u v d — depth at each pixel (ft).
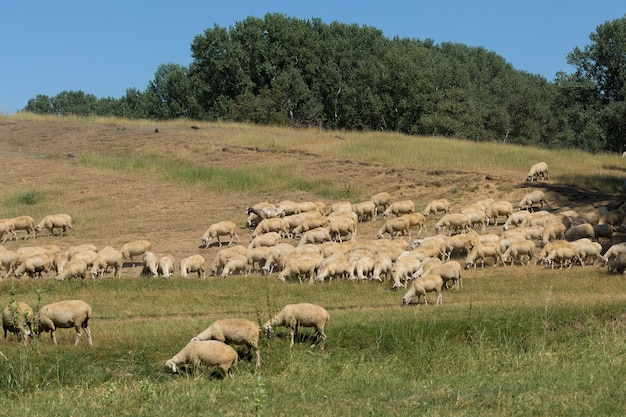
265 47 327.06
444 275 79.56
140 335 60.03
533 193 120.37
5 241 117.08
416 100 284.20
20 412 42.47
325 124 327.06
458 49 427.33
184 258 102.01
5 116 222.07
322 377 51.98
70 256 96.37
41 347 57.21
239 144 174.91
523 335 61.31
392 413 40.98
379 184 141.38
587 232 98.63
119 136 192.44
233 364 53.21
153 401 44.73
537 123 325.83
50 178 156.66
